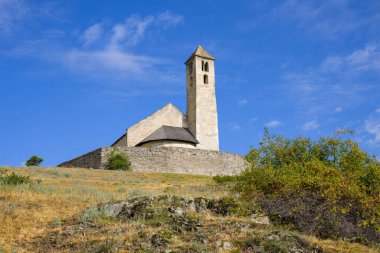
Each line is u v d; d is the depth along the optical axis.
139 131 58.94
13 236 17.22
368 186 21.42
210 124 62.09
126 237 16.11
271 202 20.34
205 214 19.33
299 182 20.48
